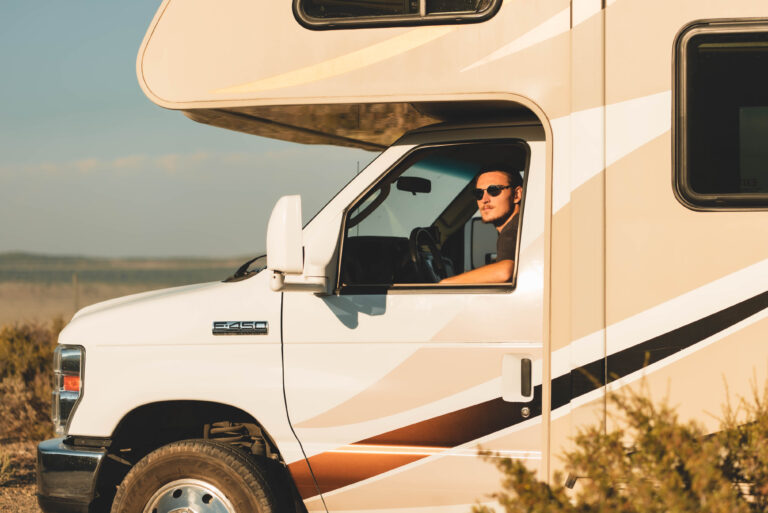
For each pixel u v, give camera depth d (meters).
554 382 3.89
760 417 3.47
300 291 4.22
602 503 3.11
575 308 3.85
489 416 3.98
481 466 3.99
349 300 4.19
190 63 4.25
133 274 112.44
